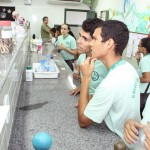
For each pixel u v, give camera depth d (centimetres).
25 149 90
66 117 120
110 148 93
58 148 91
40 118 118
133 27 429
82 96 109
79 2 676
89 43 136
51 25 696
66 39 363
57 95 156
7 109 72
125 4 468
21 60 170
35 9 675
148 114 91
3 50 127
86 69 110
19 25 240
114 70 96
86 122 101
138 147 79
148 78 230
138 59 316
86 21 143
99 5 654
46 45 438
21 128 106
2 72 90
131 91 95
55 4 685
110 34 94
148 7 372
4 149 79
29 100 144
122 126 102
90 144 95
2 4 655
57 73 198
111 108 99
